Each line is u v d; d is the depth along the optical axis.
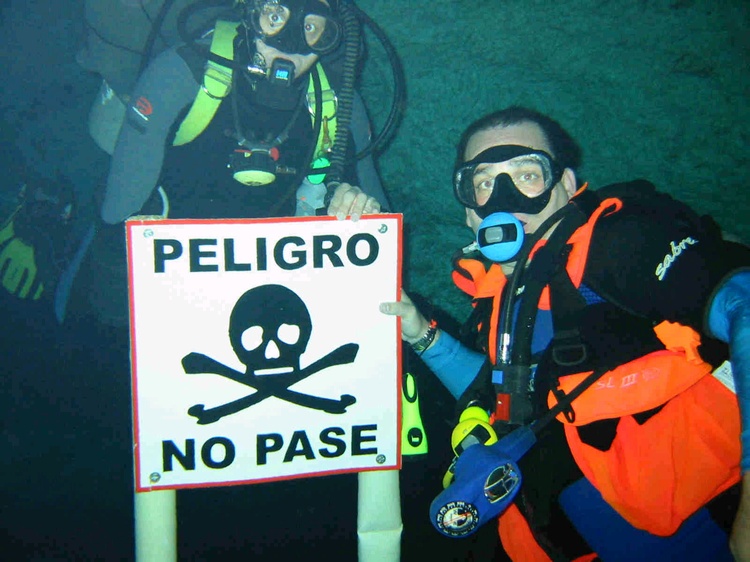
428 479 2.65
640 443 1.25
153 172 1.78
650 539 1.33
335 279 1.33
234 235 1.28
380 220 1.32
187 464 1.33
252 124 1.74
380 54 3.33
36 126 4.45
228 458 1.34
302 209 1.83
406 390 1.54
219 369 1.31
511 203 1.40
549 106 3.20
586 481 1.37
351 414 1.38
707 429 1.22
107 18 2.00
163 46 2.06
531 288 1.33
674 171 3.15
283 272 1.31
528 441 1.26
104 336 3.58
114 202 1.81
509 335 1.38
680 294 1.12
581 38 3.10
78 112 4.51
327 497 2.54
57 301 2.36
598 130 3.17
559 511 1.41
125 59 2.10
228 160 1.82
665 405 1.26
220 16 1.82
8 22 4.48
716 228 1.24
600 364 1.25
